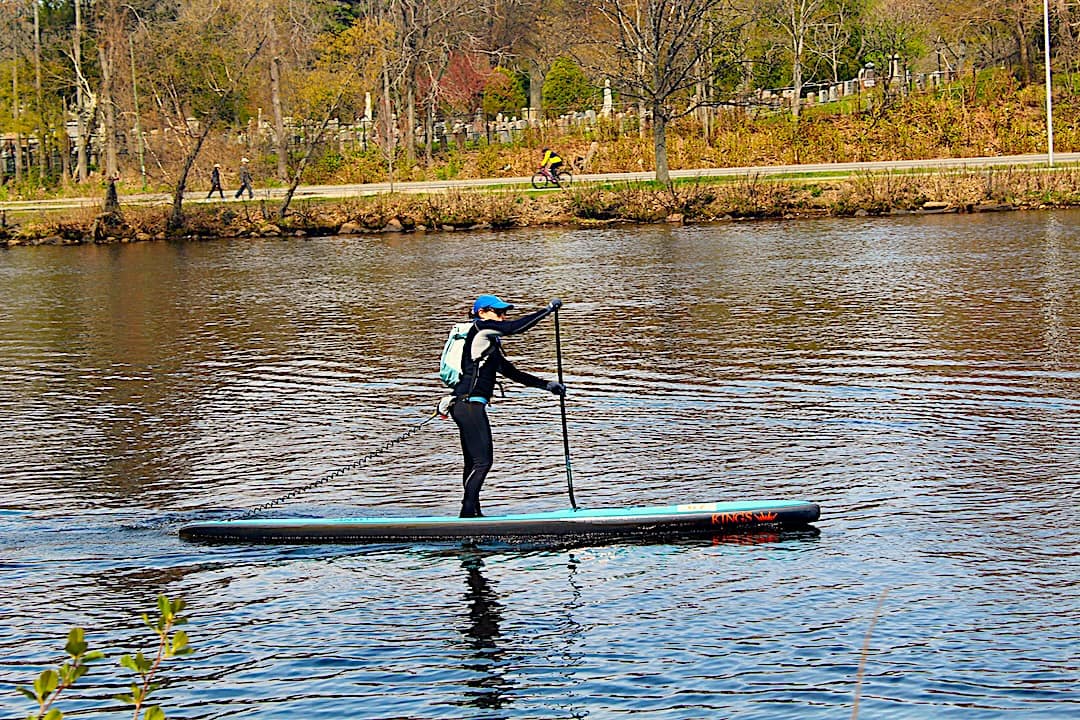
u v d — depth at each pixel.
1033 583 20.89
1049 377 36.31
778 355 41.22
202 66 133.62
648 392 36.41
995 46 149.75
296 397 37.06
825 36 154.12
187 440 32.12
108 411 35.75
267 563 22.78
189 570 22.47
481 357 23.81
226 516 25.52
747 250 73.19
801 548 22.89
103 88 135.12
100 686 18.17
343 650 19.19
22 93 148.62
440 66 151.62
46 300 62.12
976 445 29.45
